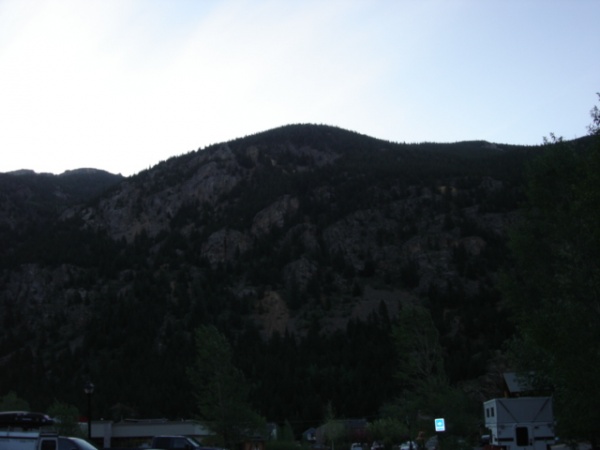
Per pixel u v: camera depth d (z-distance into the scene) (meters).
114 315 180.25
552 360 35.41
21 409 85.19
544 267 39.50
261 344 159.12
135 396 129.62
